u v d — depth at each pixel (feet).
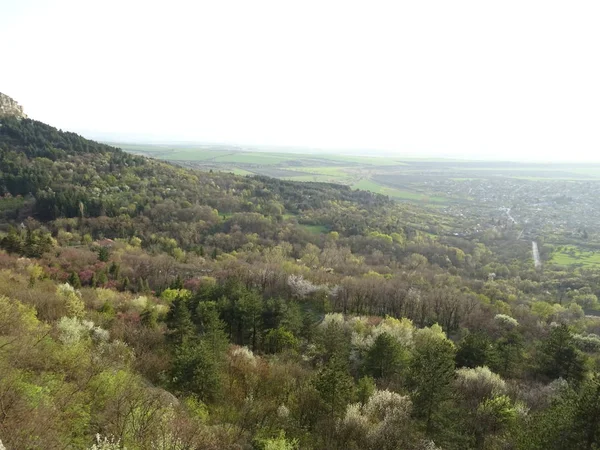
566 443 80.43
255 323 189.37
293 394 123.24
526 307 300.81
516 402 132.77
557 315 289.94
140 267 297.94
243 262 332.39
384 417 110.83
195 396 107.96
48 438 58.23
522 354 190.39
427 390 111.04
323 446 100.99
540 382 168.96
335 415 113.29
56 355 88.58
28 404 62.59
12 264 235.20
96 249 324.39
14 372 72.13
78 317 151.43
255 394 122.72
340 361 133.49
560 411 87.81
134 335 153.48
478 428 115.24
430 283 334.03
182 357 117.91
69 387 77.87
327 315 224.12
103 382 82.74
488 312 274.57
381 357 159.43
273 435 97.19
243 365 139.13
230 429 94.02
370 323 219.41
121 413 71.00
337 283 295.48
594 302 338.13
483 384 143.84
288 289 278.05
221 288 216.13
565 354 170.81
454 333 253.65
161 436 66.18
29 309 126.31
